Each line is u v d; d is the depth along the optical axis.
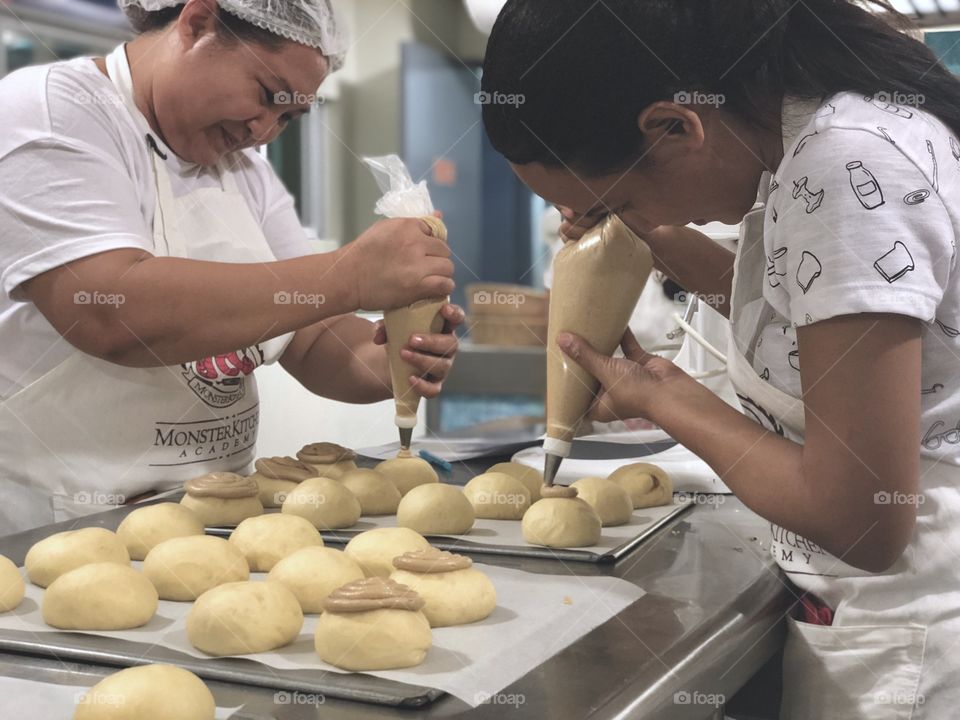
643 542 1.01
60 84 1.19
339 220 5.84
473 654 0.67
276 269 1.11
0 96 1.17
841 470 0.71
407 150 5.68
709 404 0.81
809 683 0.86
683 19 0.74
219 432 1.35
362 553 0.87
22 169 1.13
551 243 3.19
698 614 0.76
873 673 0.83
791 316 0.74
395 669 0.64
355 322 1.56
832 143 0.70
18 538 0.98
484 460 1.44
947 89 0.77
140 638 0.71
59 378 1.23
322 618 0.66
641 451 1.43
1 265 1.14
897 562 0.82
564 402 0.93
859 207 0.68
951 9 1.21
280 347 1.44
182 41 1.21
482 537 1.01
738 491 0.78
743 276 0.89
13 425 1.25
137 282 1.08
